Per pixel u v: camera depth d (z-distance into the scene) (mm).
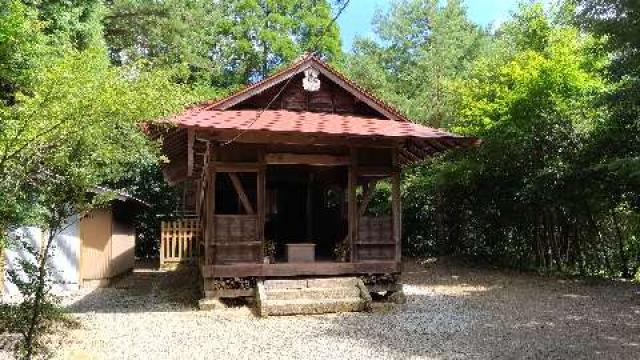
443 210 21047
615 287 13195
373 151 11312
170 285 14195
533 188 14438
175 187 22969
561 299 11508
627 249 15977
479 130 15562
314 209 15758
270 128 9992
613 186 13492
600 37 11305
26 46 8422
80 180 5977
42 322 7453
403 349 7316
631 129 13016
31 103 6156
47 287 6906
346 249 11211
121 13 21734
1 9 8602
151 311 10219
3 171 6102
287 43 26125
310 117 11305
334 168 14797
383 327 8734
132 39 22953
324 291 10414
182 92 9461
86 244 13734
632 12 10062
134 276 16359
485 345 7508
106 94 6176
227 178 15562
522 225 17266
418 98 23453
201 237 13453
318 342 7723
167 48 23703
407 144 12000
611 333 8227
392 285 11125
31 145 6070
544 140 14734
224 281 10453
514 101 14562
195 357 6906
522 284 13898
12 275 5969
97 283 14070
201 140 10516
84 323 8969
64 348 7188
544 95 14281
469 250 20375
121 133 6996
